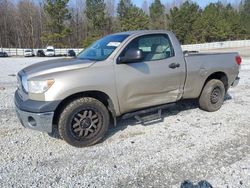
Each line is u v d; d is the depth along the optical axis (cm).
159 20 7525
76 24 6800
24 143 439
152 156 396
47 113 391
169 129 498
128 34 480
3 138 456
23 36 6675
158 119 529
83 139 426
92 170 360
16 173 352
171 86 509
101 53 468
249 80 1052
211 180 335
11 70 1560
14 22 6688
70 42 6544
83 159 390
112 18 6869
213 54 586
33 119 401
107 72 431
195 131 488
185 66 524
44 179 339
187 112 597
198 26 6912
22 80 423
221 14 7962
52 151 414
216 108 602
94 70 423
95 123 434
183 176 344
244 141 444
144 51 478
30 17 6681
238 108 630
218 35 7394
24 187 322
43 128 398
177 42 521
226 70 604
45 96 391
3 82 1023
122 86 447
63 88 396
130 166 369
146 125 518
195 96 564
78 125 421
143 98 477
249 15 8375
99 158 392
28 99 406
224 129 497
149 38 485
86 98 423
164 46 504
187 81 534
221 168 361
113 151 414
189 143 439
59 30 5619
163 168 363
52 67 416
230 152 406
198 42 7044
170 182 332
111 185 328
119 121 537
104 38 521
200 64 552
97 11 6200
